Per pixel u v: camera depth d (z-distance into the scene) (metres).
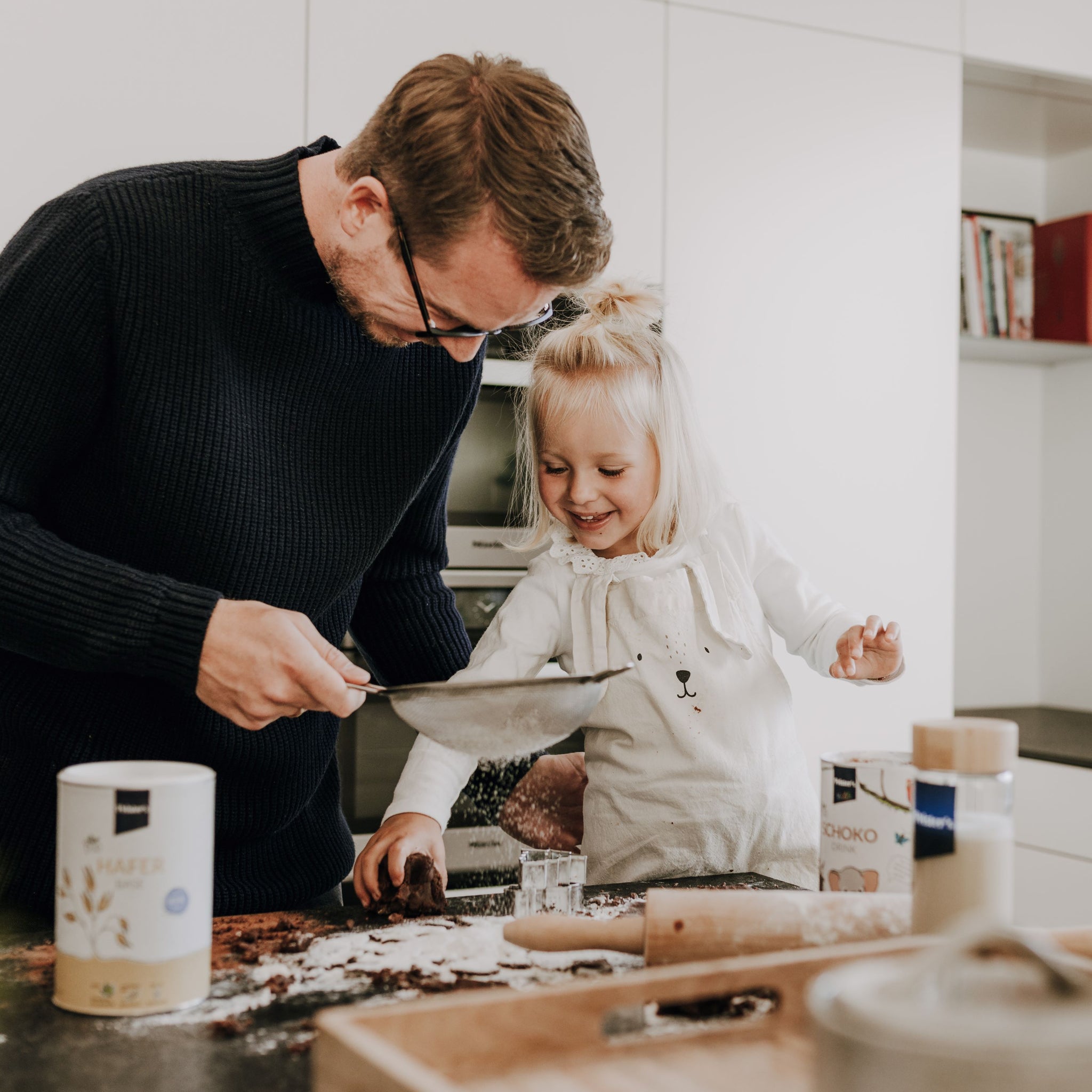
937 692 2.30
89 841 0.61
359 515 1.05
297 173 0.94
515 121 0.79
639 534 1.32
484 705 0.78
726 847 1.22
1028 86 2.42
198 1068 0.55
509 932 0.68
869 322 2.25
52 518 0.97
